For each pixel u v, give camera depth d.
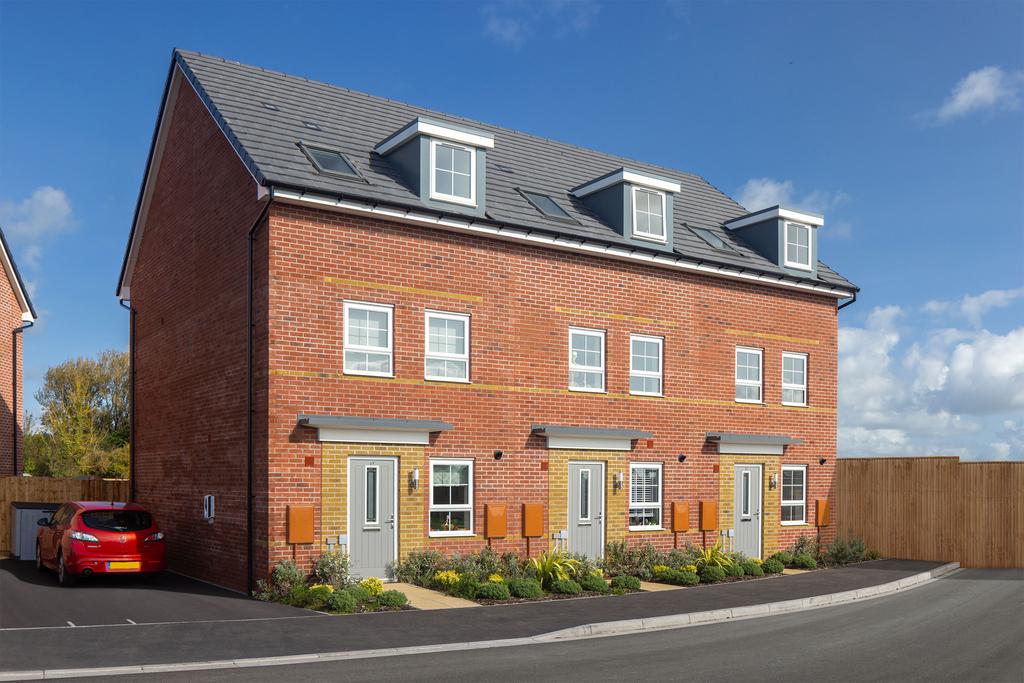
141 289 20.56
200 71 17.77
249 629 11.25
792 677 8.99
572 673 9.10
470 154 16.69
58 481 20.78
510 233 16.75
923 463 21.58
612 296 18.41
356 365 15.16
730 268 19.91
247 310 14.91
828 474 22.08
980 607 14.33
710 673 9.16
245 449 14.90
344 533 14.66
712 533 19.50
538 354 17.27
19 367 25.44
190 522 17.02
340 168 15.91
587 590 15.14
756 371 20.88
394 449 15.29
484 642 10.81
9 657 9.35
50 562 16.17
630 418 18.42
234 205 15.82
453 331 16.33
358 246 15.26
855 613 13.76
